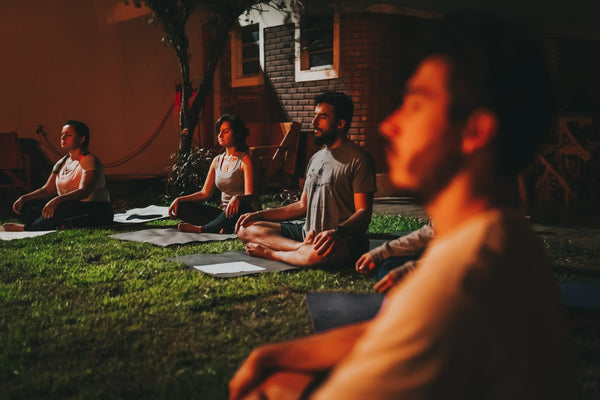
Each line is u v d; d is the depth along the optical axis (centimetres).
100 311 344
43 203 670
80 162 660
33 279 424
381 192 979
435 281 56
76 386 239
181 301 357
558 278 407
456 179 63
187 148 976
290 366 112
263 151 970
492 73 59
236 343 289
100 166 668
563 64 1034
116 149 1165
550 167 866
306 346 112
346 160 444
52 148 1108
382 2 912
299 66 1067
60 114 1116
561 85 1035
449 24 62
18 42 1075
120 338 296
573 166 903
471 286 56
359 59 971
